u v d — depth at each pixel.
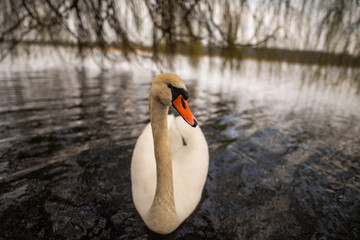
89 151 4.13
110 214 2.68
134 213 2.71
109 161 3.82
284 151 4.59
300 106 8.48
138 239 2.36
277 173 3.75
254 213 2.80
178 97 2.15
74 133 4.91
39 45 5.36
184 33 4.45
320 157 4.39
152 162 3.12
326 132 5.80
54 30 5.03
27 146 4.21
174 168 3.16
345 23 4.33
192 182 2.95
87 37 4.83
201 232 2.48
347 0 4.12
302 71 5.13
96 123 5.56
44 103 7.02
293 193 3.22
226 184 3.39
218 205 2.92
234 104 8.42
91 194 3.00
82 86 10.04
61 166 3.61
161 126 2.25
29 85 9.39
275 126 6.13
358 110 8.13
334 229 2.59
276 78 5.12
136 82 11.98
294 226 2.61
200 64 5.04
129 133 5.02
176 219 2.40
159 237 2.39
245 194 3.16
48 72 13.16
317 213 2.84
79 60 6.59
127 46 4.91
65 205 2.78
